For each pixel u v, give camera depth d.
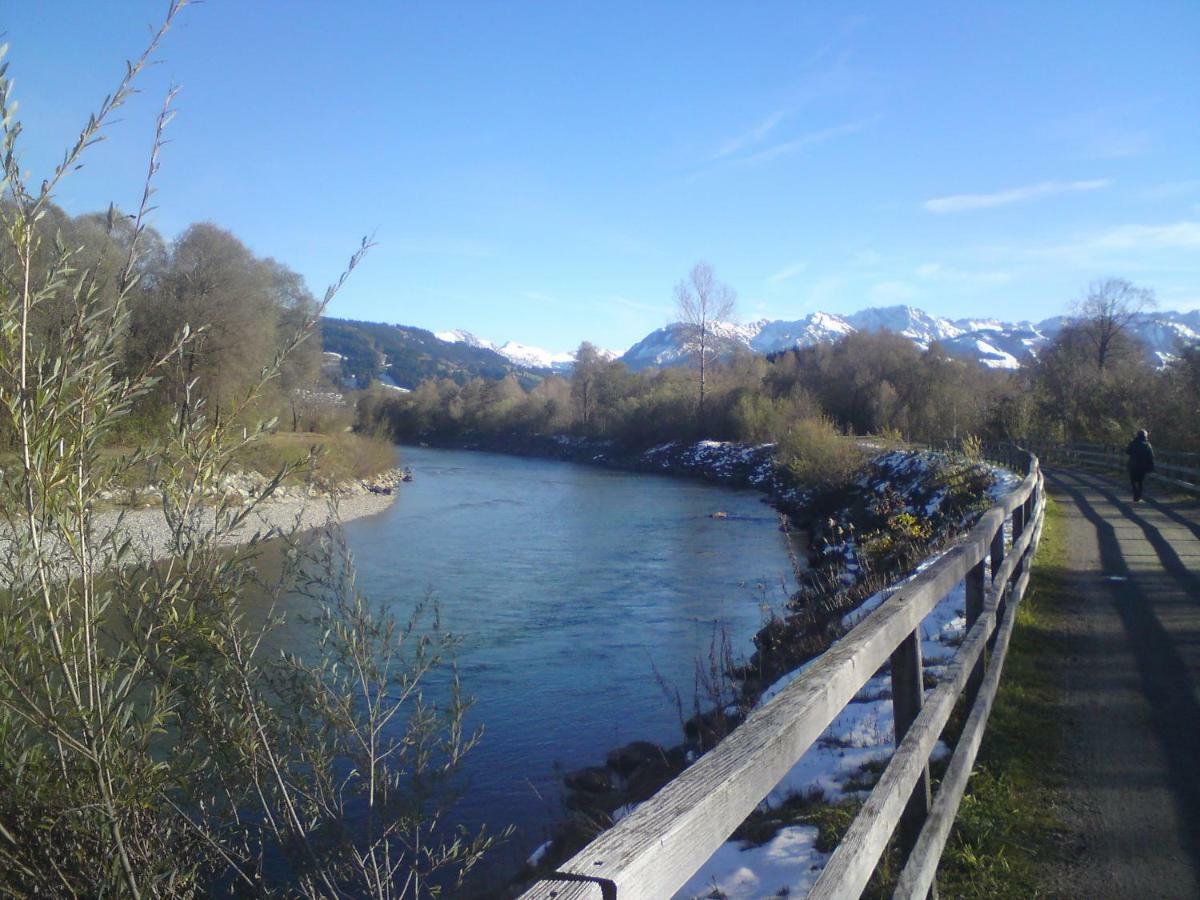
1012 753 5.23
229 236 25.84
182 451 3.40
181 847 3.48
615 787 8.20
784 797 5.14
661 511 34.66
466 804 7.88
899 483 26.75
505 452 84.44
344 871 3.91
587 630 14.92
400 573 20.62
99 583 3.17
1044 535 14.25
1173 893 3.80
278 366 3.83
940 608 9.12
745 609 16.48
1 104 2.91
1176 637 7.82
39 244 2.99
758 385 63.97
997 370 68.62
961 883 3.93
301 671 3.97
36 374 2.99
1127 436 32.66
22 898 2.84
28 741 2.99
